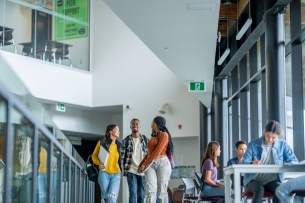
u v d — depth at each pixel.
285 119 7.38
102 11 17.59
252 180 4.98
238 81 12.30
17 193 3.00
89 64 17.55
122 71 17.22
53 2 16.42
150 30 8.16
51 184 4.16
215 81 13.25
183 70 11.53
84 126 17.81
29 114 2.88
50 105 16.84
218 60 11.91
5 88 2.20
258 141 5.08
